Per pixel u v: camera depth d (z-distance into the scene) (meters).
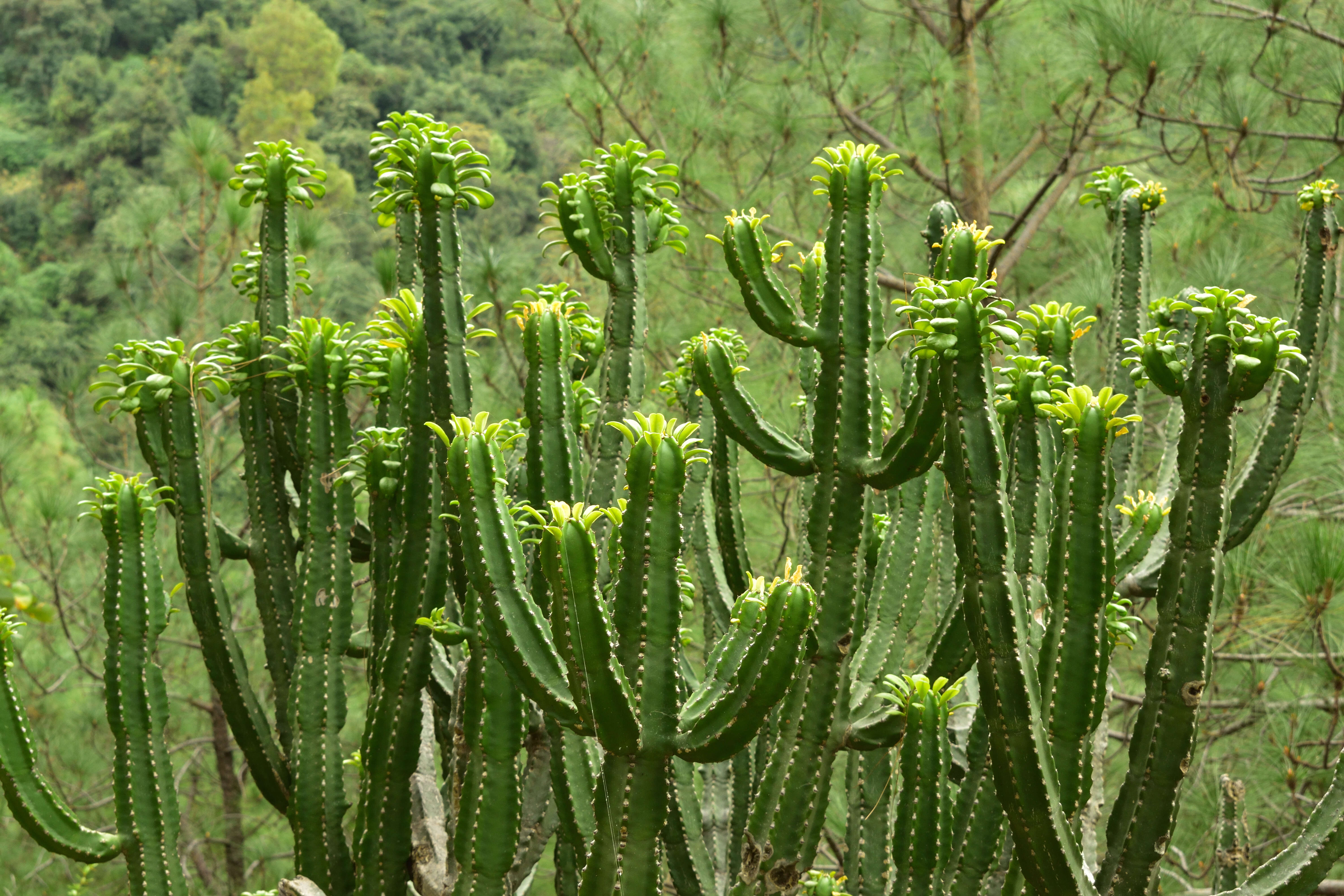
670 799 2.80
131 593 2.87
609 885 1.96
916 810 2.35
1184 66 5.50
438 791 3.10
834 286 2.22
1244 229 5.64
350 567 3.09
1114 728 6.77
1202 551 2.03
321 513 3.05
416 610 2.77
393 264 6.38
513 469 2.96
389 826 2.88
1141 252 3.65
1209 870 5.10
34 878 7.23
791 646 1.83
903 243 7.38
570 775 2.28
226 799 7.39
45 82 38.41
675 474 1.87
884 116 7.95
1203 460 2.01
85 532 7.42
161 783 2.90
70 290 22.23
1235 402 1.97
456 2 41.09
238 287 3.64
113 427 7.77
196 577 3.18
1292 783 4.25
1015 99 7.12
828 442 2.24
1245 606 4.04
